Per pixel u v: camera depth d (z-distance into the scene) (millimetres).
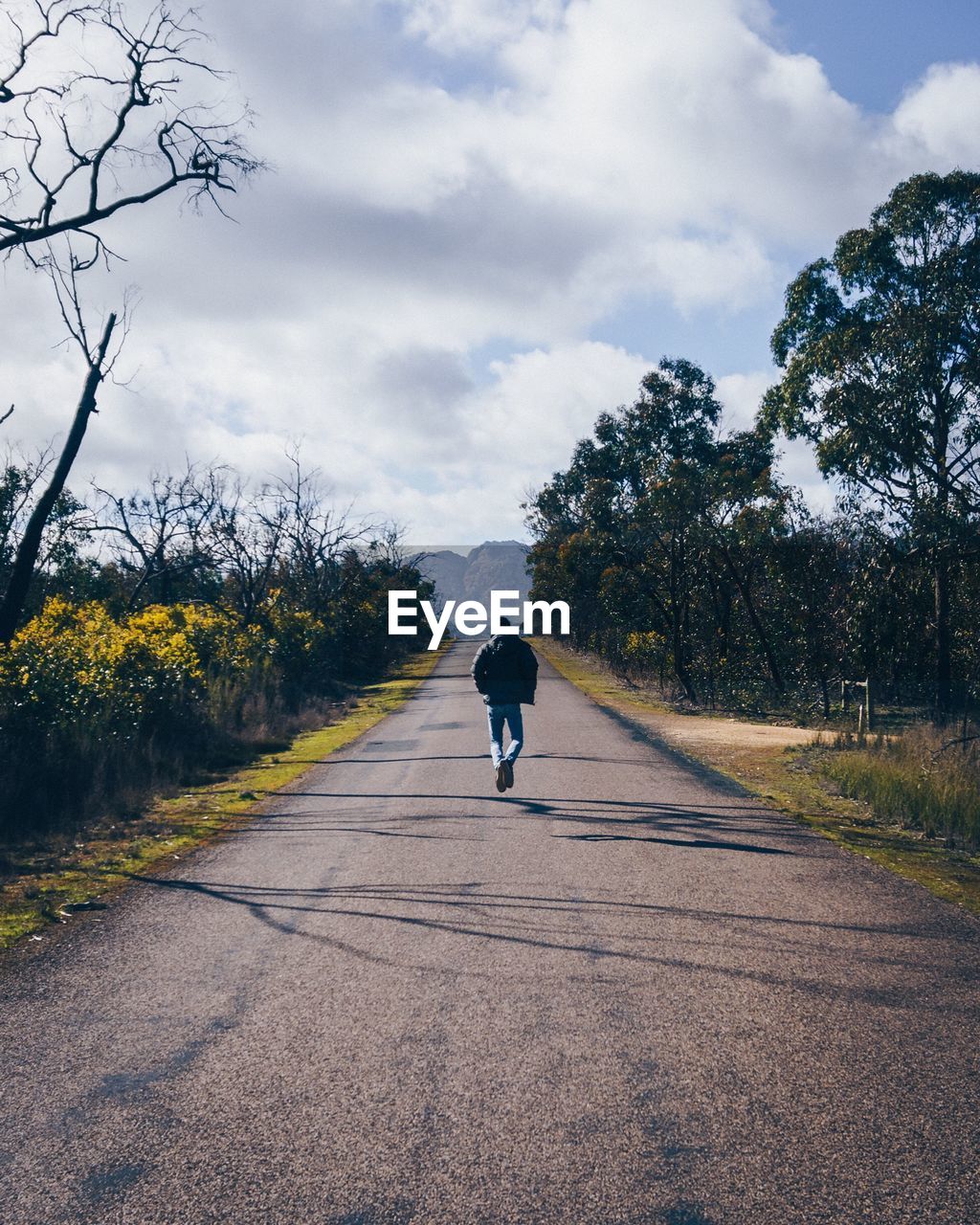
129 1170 3166
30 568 15273
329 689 30375
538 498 67500
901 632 17828
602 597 38781
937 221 19984
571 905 6238
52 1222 2891
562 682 35219
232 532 30953
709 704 25969
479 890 6672
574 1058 3934
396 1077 3797
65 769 11305
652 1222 2820
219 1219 2887
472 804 10320
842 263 20984
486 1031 4230
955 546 16656
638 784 11656
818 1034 4148
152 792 11906
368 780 12656
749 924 5805
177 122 16188
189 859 8133
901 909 6129
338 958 5301
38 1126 3480
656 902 6285
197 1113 3545
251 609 29922
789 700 25047
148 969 5227
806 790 11398
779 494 26391
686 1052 3973
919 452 16516
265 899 6668
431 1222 2844
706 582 30469
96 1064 4008
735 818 9398
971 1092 3596
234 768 14719
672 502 27156
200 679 18734
